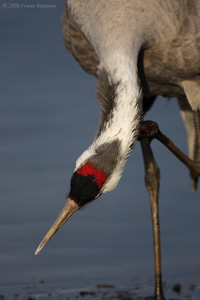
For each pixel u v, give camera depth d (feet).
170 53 36.55
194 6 36.50
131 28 34.94
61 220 32.27
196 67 36.94
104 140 31.60
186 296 37.14
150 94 40.42
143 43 35.65
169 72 37.76
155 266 37.91
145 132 34.71
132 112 31.65
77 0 36.91
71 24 38.58
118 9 35.27
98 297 36.65
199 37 36.17
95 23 35.55
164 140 37.19
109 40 34.53
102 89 32.45
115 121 31.58
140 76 37.93
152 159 39.78
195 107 39.04
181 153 38.37
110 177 31.63
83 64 39.83
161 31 35.94
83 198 31.94
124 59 33.40
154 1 35.76
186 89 38.81
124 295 37.09
